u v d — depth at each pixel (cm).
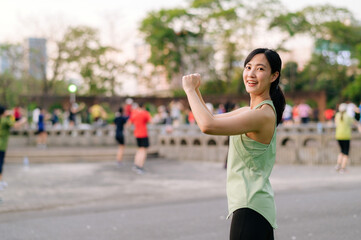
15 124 911
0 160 929
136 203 774
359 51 4547
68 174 1201
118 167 1359
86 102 3162
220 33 4362
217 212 676
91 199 820
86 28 4041
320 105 3912
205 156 1527
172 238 529
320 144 1338
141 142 1222
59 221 636
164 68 4578
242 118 227
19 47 4134
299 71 5541
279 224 586
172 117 2405
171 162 1499
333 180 992
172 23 4441
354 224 576
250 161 243
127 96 3297
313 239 511
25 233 570
